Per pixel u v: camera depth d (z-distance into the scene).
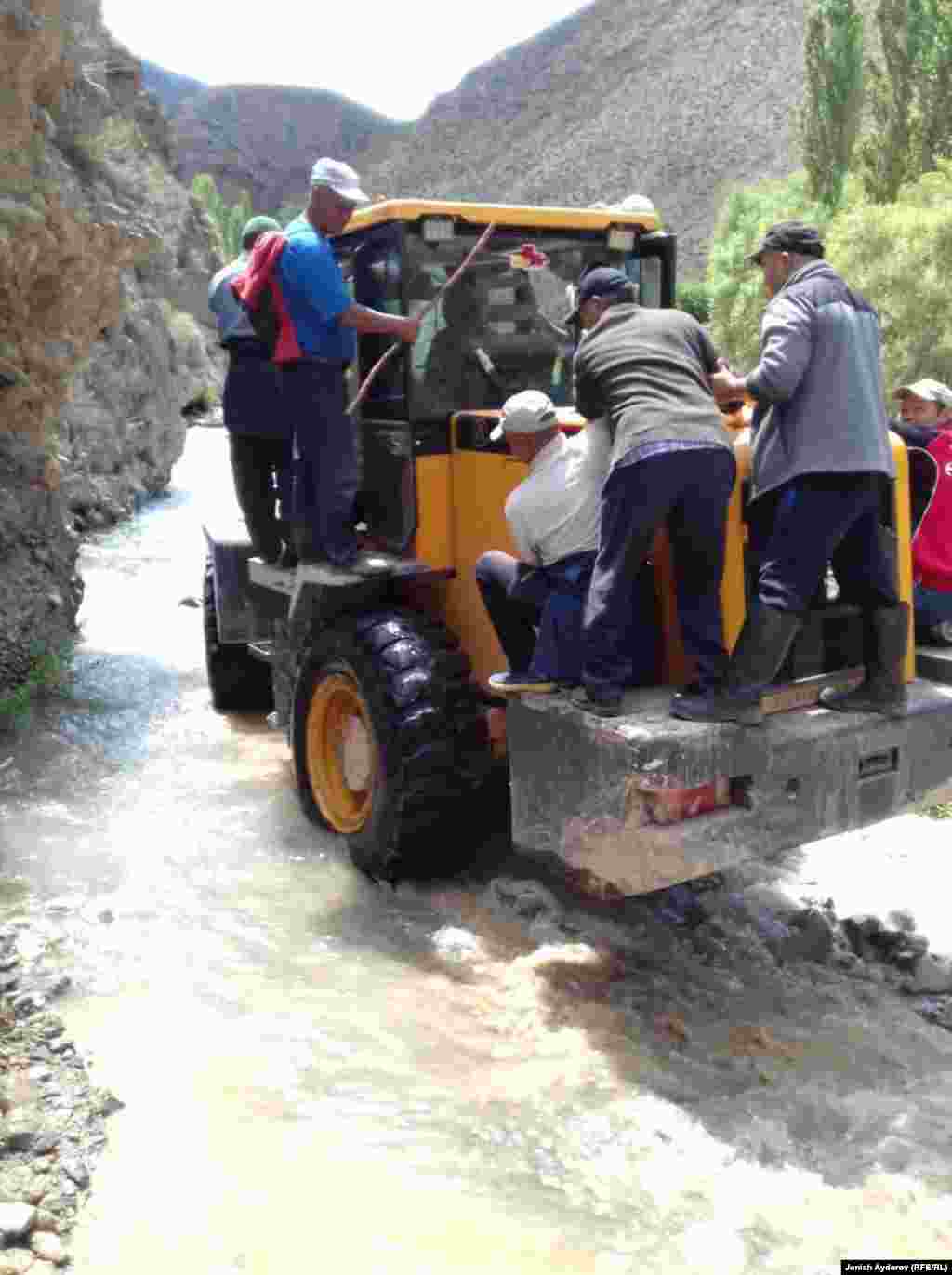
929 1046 3.83
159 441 17.55
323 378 4.83
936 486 4.47
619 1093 3.51
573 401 5.40
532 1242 2.89
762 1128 3.34
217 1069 3.56
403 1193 3.05
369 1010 3.95
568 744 3.90
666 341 3.95
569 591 4.05
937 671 4.45
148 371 17.39
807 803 3.95
